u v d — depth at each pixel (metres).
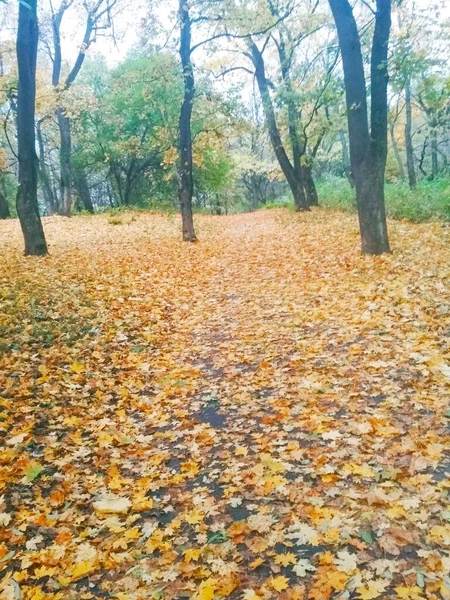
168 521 3.69
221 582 2.97
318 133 23.00
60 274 11.49
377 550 3.07
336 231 15.99
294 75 20.14
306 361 6.34
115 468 4.40
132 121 32.25
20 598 2.99
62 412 5.54
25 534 3.58
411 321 6.99
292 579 2.96
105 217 26.67
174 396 5.95
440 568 2.85
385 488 3.65
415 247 11.41
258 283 11.07
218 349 7.37
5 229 19.78
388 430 4.43
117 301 9.74
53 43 24.67
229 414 5.33
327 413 4.95
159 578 3.10
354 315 7.68
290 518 3.48
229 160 39.78
